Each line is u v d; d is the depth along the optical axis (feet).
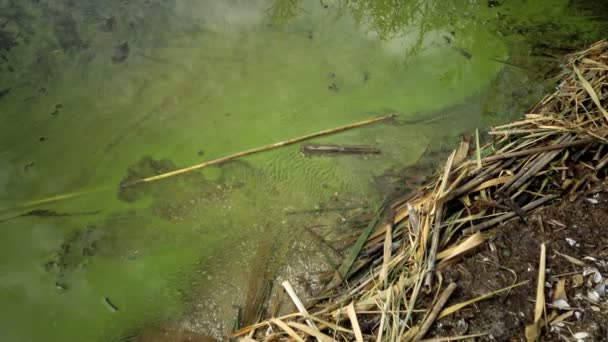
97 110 5.68
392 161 5.41
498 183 4.88
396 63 6.19
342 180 5.27
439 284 4.29
